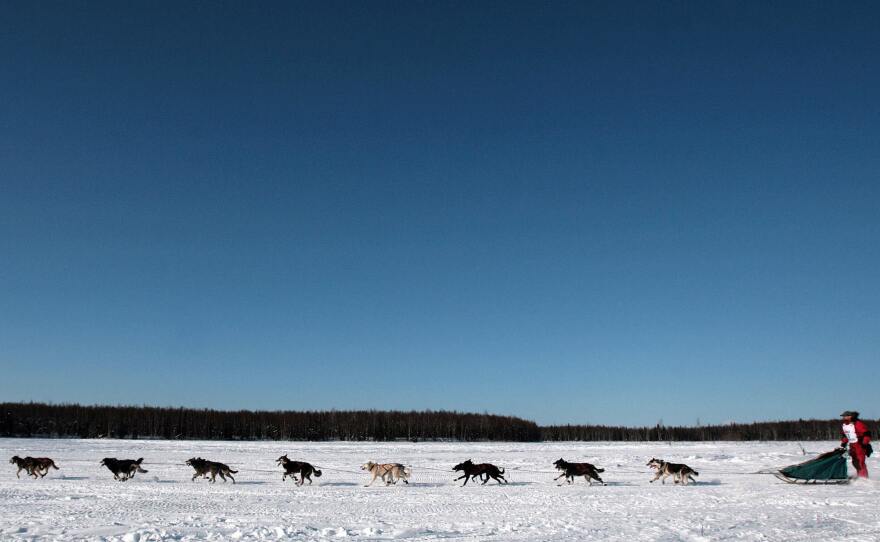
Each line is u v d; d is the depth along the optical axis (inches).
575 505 789.2
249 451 2128.4
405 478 1104.8
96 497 904.9
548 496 889.5
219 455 1914.4
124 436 4028.1
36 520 676.1
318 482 1147.3
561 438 4980.3
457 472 1357.0
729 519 639.1
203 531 595.8
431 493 949.8
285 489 1021.2
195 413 4463.6
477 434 4662.9
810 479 962.7
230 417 4426.7
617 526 609.3
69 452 1982.0
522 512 729.6
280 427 4379.9
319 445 2684.5
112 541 545.6
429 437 4596.5
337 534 580.1
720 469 1349.7
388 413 4926.2
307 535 578.6
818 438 4699.8
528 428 4864.7
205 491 993.5
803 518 637.9
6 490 1002.7
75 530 604.7
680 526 602.2
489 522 649.6
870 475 1025.5
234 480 1163.9
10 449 2086.6
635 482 1100.5
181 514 734.5
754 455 1856.5
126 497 905.5
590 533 571.8
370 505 813.2
